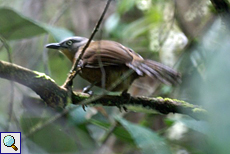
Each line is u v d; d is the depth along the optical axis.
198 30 10.85
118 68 8.16
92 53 8.32
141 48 13.66
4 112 11.47
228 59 4.52
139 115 13.66
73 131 9.53
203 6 11.53
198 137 9.27
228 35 5.63
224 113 4.29
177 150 9.91
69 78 7.55
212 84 4.45
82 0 15.62
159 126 12.45
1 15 8.59
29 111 9.32
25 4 14.91
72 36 10.60
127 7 13.51
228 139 4.28
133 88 13.80
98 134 12.38
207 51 8.56
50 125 9.23
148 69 7.56
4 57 13.12
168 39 12.19
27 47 14.01
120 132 9.40
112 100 8.37
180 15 12.08
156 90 12.05
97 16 15.57
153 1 12.88
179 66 9.89
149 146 7.57
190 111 7.97
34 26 9.32
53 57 14.49
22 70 6.80
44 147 9.25
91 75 8.48
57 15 14.12
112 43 8.55
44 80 7.05
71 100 7.71
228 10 5.75
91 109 10.62
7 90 12.12
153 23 13.07
